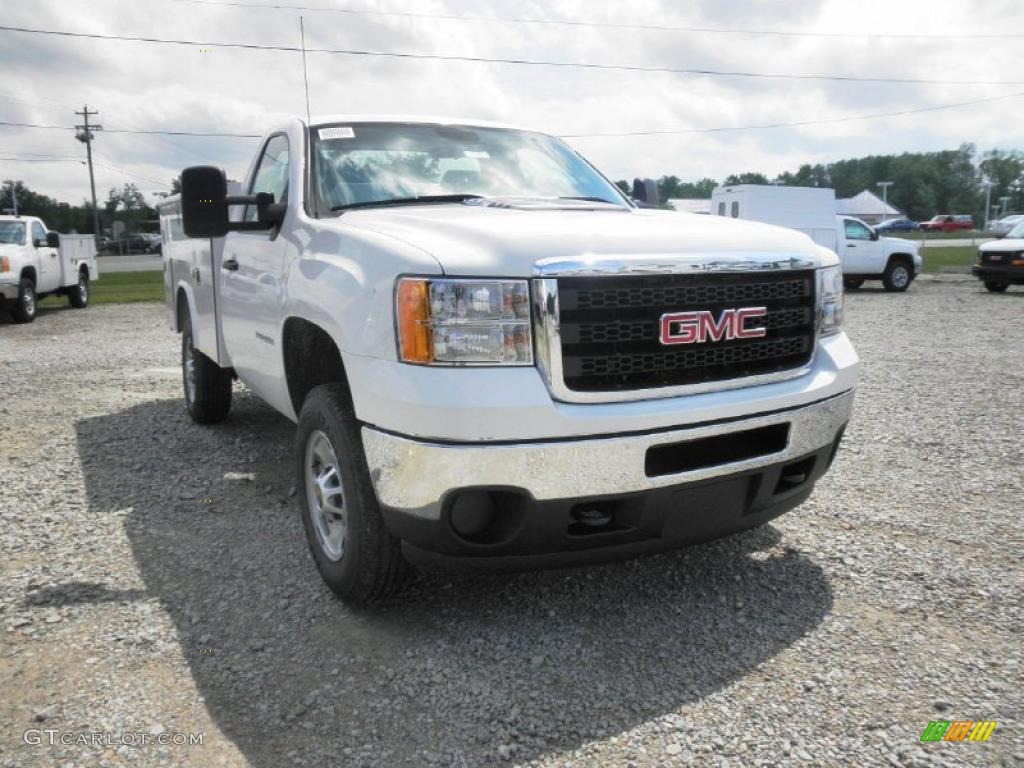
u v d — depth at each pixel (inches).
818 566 147.9
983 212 5664.4
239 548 159.2
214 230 148.9
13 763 95.4
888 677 111.6
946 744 97.1
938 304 678.5
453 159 173.2
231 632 126.2
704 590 139.1
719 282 120.9
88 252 788.6
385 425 112.7
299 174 161.0
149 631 126.4
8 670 115.6
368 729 101.9
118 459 221.5
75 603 136.1
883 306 665.0
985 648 118.7
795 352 130.8
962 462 211.0
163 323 610.5
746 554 153.8
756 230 133.2
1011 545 155.8
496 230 116.6
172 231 262.7
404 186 161.5
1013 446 225.1
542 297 109.2
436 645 121.9
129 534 166.7
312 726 102.6
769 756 95.6
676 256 116.6
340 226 136.1
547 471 108.7
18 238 631.2
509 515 112.3
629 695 108.3
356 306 118.5
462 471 107.3
